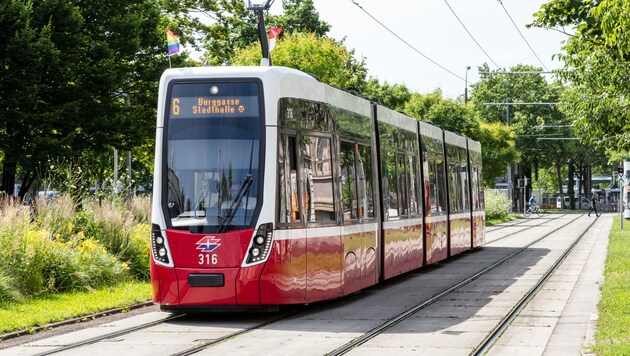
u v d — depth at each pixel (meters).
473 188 32.03
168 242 14.08
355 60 61.06
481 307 15.68
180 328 13.35
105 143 34.31
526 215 82.19
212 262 13.87
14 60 31.06
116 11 36.38
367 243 17.73
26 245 17.08
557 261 26.33
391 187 20.11
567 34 17.98
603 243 36.16
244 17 46.59
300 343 11.66
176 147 14.34
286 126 14.48
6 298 15.81
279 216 14.09
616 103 20.16
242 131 14.20
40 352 11.26
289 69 14.93
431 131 25.28
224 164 14.13
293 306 15.99
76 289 17.77
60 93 33.34
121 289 18.25
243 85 14.33
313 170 15.24
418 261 22.53
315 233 15.04
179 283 13.98
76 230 20.36
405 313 14.88
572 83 20.72
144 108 38.22
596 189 136.25
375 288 19.58
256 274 13.81
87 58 34.00
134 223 21.58
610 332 11.81
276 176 14.12
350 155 17.09
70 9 32.31
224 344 11.64
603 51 18.38
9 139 32.19
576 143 102.12
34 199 20.45
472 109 66.38
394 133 20.77
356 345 11.45
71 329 13.54
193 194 14.14
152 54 38.31
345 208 16.48
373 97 60.34
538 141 100.62
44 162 31.92
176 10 44.66
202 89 14.40
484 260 27.67
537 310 15.09
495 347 11.30
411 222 21.78
